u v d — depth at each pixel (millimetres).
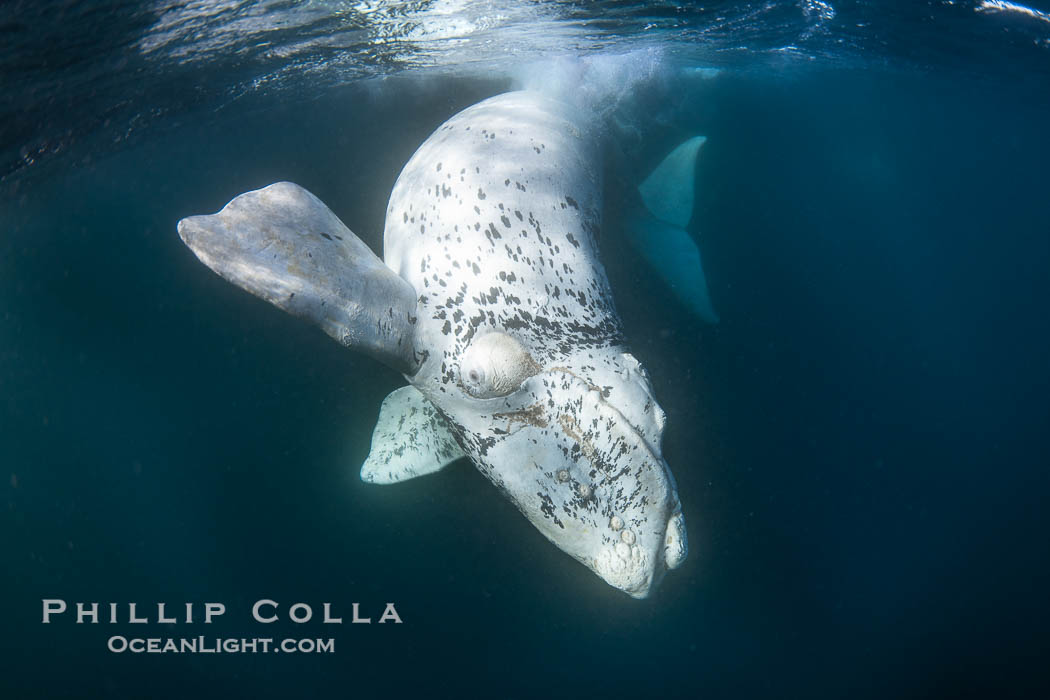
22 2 4801
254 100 9766
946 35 8992
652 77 8641
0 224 14227
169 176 15828
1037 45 9047
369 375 6984
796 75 12141
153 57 6879
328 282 3234
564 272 4082
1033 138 23000
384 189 6555
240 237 3160
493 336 3688
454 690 6176
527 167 4262
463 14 6445
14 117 7645
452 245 3902
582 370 3768
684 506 5680
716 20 7660
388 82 8227
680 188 7996
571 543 3770
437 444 4547
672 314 6547
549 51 7738
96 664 7180
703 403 6441
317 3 5879
